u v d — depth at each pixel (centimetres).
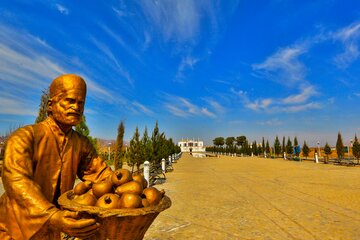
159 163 2127
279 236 620
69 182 240
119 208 182
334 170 2300
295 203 968
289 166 2820
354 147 3073
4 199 204
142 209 176
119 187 205
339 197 1073
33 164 215
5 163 194
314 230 660
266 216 793
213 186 1396
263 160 4159
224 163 3456
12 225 191
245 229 671
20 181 186
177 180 1664
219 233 643
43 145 221
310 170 2322
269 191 1231
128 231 180
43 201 180
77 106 226
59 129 233
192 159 4756
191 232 651
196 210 868
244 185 1430
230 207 909
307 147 4259
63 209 188
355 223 717
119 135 1395
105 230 177
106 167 276
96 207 172
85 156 267
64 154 235
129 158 1609
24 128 214
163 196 223
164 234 637
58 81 226
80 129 958
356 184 1439
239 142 8938
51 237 202
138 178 230
